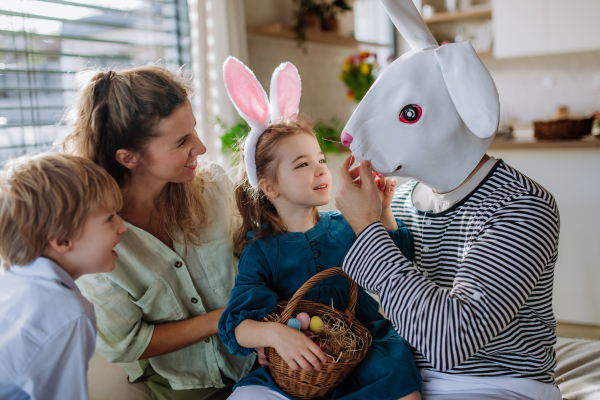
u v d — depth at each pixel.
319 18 3.40
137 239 1.14
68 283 0.86
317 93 3.85
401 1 1.00
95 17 2.18
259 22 3.13
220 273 1.26
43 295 0.82
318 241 1.21
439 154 0.94
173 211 1.19
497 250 0.86
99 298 1.09
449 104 0.91
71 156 0.92
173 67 1.21
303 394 0.98
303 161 1.15
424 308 0.85
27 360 0.79
